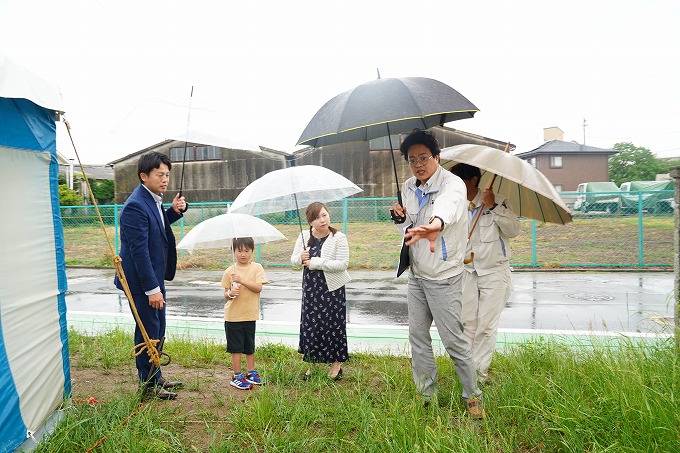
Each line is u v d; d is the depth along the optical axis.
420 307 3.73
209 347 5.75
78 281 12.55
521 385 3.70
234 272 4.42
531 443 3.05
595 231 16.36
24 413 3.02
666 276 11.56
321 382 4.30
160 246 3.96
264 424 3.36
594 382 3.51
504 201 4.29
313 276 4.52
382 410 3.52
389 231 17.94
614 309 8.20
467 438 2.86
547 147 36.25
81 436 3.07
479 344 4.31
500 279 4.29
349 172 24.03
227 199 24.98
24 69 2.95
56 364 3.50
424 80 3.66
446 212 3.23
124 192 25.59
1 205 2.94
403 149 3.65
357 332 6.88
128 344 5.74
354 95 3.56
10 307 2.96
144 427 3.18
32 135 3.28
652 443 2.72
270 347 5.62
